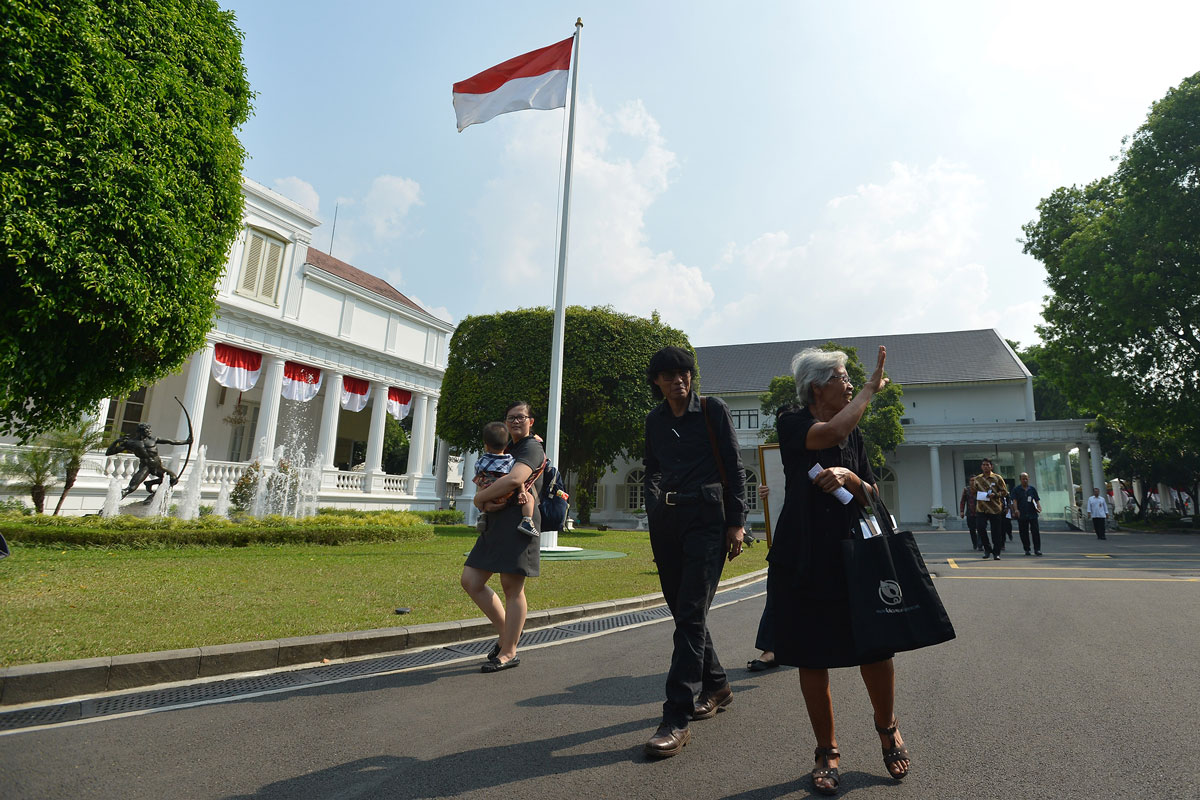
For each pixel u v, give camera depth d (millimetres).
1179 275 20984
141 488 17297
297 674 3996
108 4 7672
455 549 11680
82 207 7223
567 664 4328
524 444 4328
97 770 2486
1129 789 2305
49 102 6887
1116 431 28734
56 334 7750
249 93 9953
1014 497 14414
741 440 34688
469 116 12969
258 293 21906
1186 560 11836
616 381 20859
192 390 19719
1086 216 24922
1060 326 25469
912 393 34156
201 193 8828
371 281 30406
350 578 7391
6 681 3258
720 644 5066
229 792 2307
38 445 14172
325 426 23953
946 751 2701
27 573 6812
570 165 12367
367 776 2461
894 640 2182
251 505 17109
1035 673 3926
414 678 3941
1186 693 3484
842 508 2426
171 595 5848
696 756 2691
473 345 22062
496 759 2646
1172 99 21234
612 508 37312
